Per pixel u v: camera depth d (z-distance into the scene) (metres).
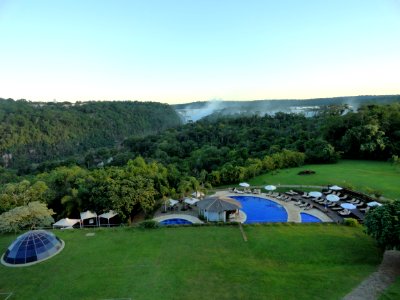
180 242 29.03
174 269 23.70
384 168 60.19
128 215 40.91
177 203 47.19
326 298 19.03
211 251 26.75
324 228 31.22
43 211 35.22
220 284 21.25
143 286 21.36
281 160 65.69
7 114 181.38
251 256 25.50
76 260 25.81
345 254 25.00
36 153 169.88
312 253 25.47
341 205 37.09
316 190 48.78
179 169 78.19
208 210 38.22
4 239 31.84
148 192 42.19
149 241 29.52
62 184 50.09
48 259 26.16
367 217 25.25
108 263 25.09
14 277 23.34
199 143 123.25
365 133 70.56
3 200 42.72
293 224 32.66
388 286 20.02
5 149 155.00
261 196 47.88
